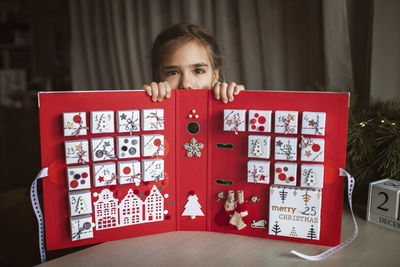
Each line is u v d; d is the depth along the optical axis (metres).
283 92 0.71
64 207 0.71
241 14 1.36
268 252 0.70
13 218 1.41
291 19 1.25
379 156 0.86
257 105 0.73
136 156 0.73
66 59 2.67
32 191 0.69
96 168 0.70
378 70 1.04
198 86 1.26
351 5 1.12
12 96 3.00
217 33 1.46
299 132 0.71
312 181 0.71
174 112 0.76
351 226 0.80
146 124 0.73
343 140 0.70
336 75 1.12
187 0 1.51
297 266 0.64
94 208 0.73
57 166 0.70
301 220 0.73
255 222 0.76
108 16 1.92
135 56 1.85
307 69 1.25
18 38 3.05
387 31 1.02
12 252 1.21
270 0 1.27
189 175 0.78
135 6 1.80
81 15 2.11
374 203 0.81
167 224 0.79
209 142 0.76
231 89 0.73
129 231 0.76
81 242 0.73
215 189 0.77
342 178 0.71
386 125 0.86
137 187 0.75
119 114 0.71
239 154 0.75
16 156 2.81
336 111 0.69
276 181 0.73
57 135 0.69
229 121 0.73
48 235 0.71
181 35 1.27
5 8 3.15
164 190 0.77
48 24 2.78
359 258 0.67
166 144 0.76
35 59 3.04
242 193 0.75
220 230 0.78
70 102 0.69
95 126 0.69
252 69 1.39
